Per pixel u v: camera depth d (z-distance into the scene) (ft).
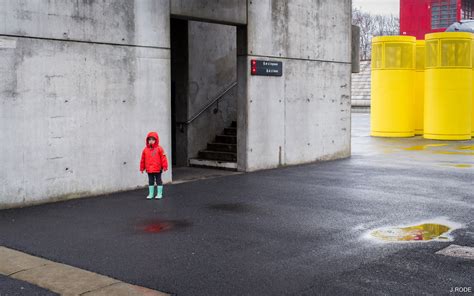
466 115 77.56
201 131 52.19
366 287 18.49
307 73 52.13
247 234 25.95
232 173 46.14
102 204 33.27
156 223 28.32
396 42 81.82
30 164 32.76
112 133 36.99
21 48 32.01
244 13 45.16
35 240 25.14
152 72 39.22
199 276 19.99
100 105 36.17
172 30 51.11
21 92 32.14
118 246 24.07
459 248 23.13
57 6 33.55
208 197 35.35
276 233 26.11
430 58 78.07
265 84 47.67
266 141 48.21
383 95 83.35
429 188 38.24
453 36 75.66
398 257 21.91
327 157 55.21
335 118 56.03
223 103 54.08
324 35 53.93
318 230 26.63
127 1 37.29
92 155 35.91
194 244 24.27
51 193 33.88
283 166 50.14
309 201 33.86
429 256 21.99
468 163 52.13
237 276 19.93
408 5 180.04
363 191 37.24
